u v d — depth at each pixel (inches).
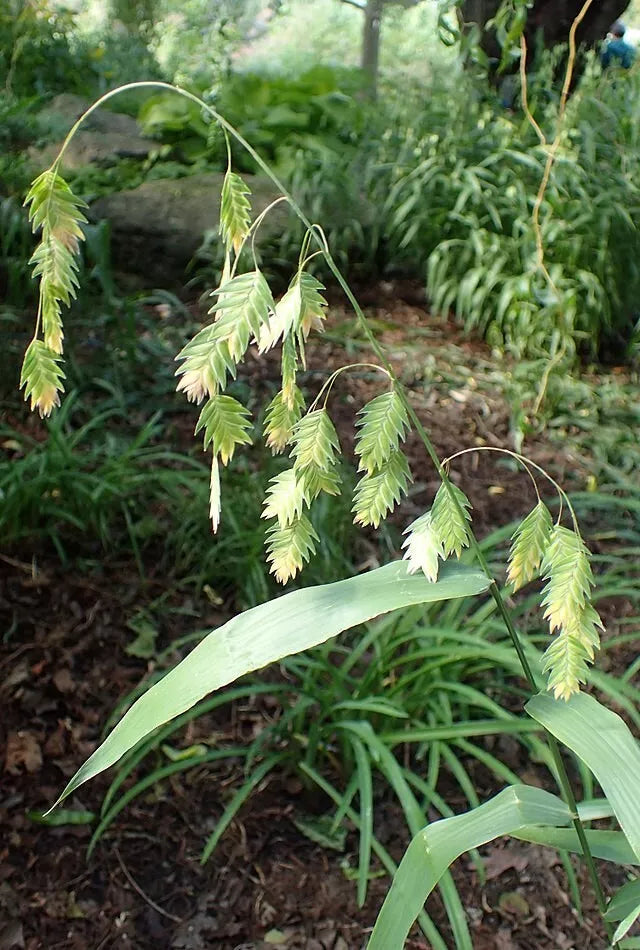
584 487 128.1
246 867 74.4
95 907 70.7
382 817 79.0
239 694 78.3
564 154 165.0
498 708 76.3
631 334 178.9
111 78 272.5
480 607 98.7
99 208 181.0
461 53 184.1
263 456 118.4
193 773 82.0
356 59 381.1
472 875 75.6
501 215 173.8
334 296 183.0
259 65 330.0
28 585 97.3
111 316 139.2
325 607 32.2
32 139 205.6
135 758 76.9
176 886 72.9
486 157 176.2
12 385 126.8
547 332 160.9
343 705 75.5
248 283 26.8
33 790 78.5
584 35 199.3
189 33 297.4
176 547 103.0
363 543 109.1
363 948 68.6
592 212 162.2
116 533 105.8
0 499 95.3
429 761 82.5
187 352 26.5
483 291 164.6
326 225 182.5
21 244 148.5
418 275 190.5
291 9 371.6
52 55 264.8
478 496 124.2
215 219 181.6
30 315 141.8
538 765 84.7
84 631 93.7
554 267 159.9
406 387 149.5
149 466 115.3
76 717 85.5
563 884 75.0
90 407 126.5
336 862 75.3
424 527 33.3
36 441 117.3
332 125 221.8
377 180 187.3
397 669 88.1
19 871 72.4
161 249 179.2
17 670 88.1
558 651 32.8
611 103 187.9
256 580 96.3
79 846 74.8
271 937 69.5
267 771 82.4
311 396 141.1
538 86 180.1
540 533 33.3
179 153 210.7
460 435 138.1
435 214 175.2
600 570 111.2
